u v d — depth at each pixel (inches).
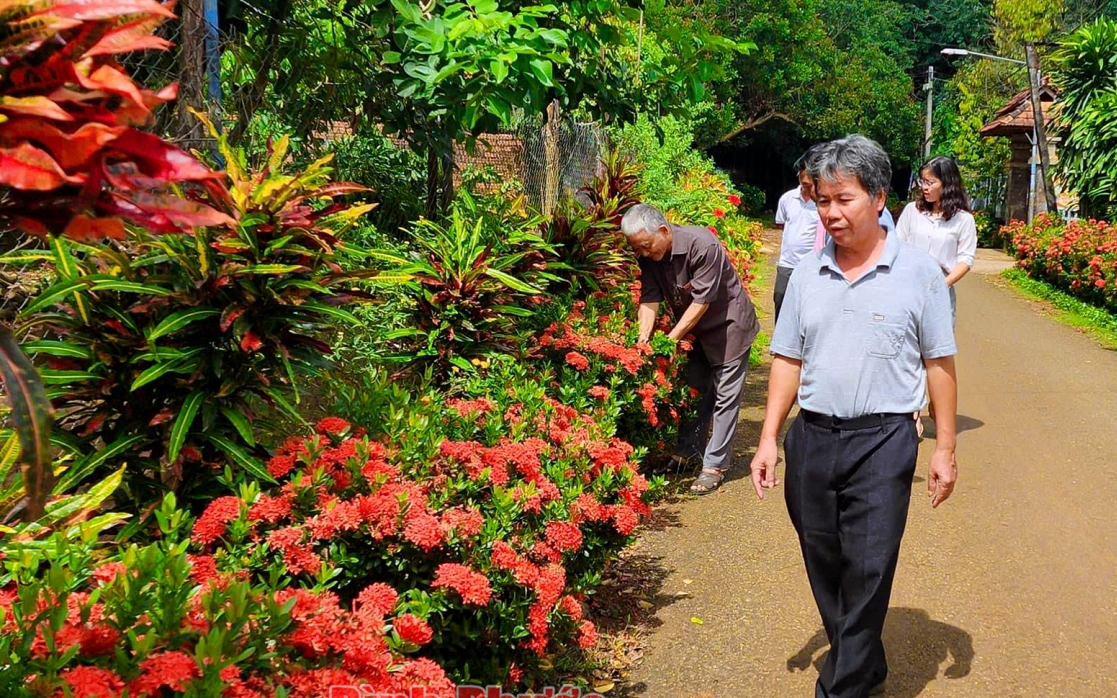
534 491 141.9
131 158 56.5
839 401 135.6
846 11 1644.9
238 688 81.7
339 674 90.3
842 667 133.6
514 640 132.8
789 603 178.5
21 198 56.2
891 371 134.2
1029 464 263.6
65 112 53.4
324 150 259.1
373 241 225.1
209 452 136.3
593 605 175.3
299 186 134.3
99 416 128.3
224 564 109.0
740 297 239.1
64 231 56.8
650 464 257.0
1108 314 534.0
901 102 1660.9
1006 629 167.6
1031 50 903.1
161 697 81.7
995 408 329.7
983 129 1143.0
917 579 188.2
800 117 1496.1
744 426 302.7
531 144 426.6
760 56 1358.3
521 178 418.9
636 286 306.2
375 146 288.5
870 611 133.6
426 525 119.2
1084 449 278.2
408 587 125.3
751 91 1448.1
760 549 203.8
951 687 148.7
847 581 135.7
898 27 1998.0
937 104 1978.3
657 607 177.2
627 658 158.2
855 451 134.7
